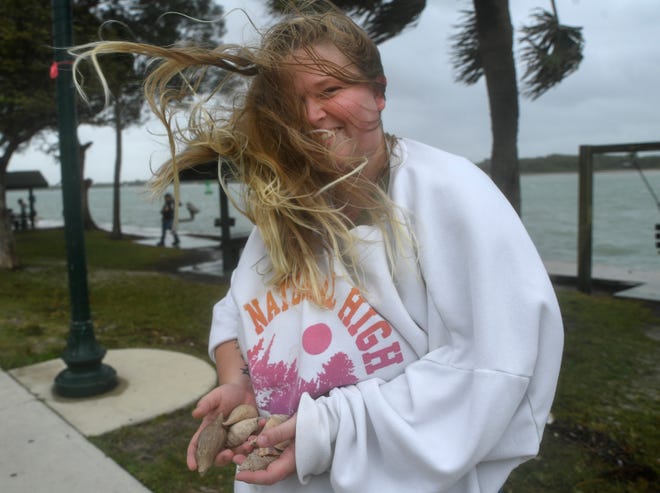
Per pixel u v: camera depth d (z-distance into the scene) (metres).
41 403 3.72
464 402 0.86
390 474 0.89
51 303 7.65
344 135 0.98
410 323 0.95
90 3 7.57
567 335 5.55
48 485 2.71
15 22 7.68
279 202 0.96
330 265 0.99
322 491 0.98
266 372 1.04
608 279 9.04
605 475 2.83
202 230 22.39
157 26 6.32
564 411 3.63
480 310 0.84
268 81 1.00
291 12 1.07
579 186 7.97
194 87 1.10
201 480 2.78
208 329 5.98
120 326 6.10
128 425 3.41
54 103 8.49
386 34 4.40
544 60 4.57
